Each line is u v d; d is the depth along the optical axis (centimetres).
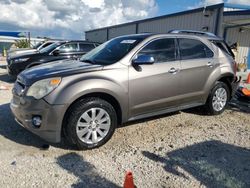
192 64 520
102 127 418
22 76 434
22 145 419
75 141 396
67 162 371
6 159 373
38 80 394
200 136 475
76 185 317
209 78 554
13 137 448
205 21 1730
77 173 343
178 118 568
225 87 598
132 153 401
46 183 319
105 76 416
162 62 481
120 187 316
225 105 609
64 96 380
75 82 391
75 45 1048
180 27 1977
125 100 434
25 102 393
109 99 434
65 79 391
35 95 387
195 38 545
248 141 460
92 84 397
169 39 503
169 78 484
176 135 475
